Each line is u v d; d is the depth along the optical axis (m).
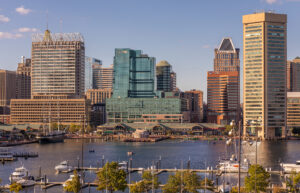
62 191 177.38
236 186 166.12
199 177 161.50
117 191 175.38
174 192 155.75
